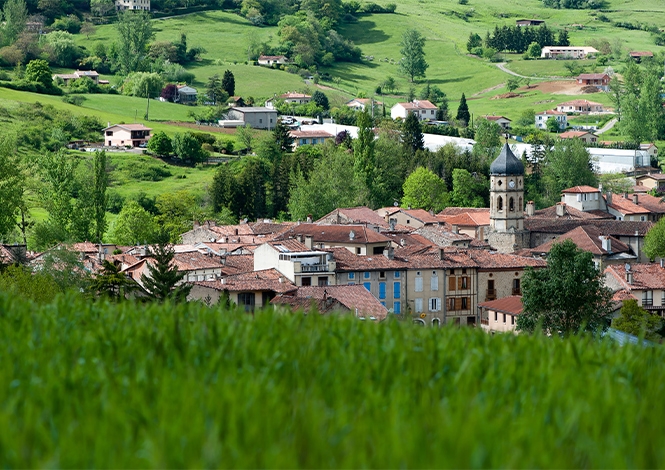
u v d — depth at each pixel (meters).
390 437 48.91
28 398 55.66
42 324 78.81
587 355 72.25
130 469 45.91
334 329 78.69
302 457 48.41
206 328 75.31
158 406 53.53
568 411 55.16
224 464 45.97
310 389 58.34
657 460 48.50
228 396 53.84
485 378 63.34
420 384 62.22
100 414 53.91
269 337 73.44
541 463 47.19
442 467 45.97
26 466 45.81
